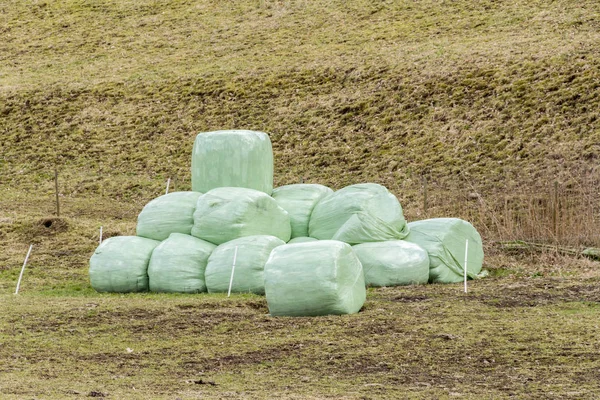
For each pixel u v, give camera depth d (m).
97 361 40.06
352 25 165.50
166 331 46.12
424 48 146.25
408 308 51.16
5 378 36.47
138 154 128.75
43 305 53.44
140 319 49.19
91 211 104.62
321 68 146.12
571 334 43.22
